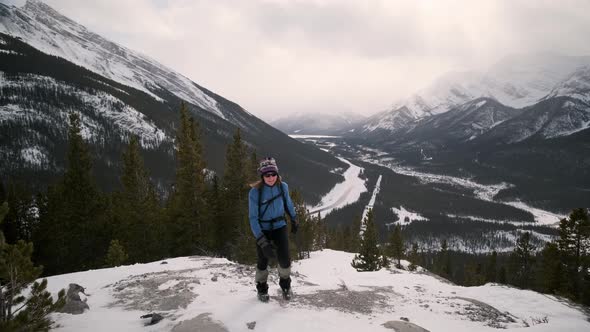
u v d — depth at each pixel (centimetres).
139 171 3033
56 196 2884
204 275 692
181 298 514
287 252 462
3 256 376
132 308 489
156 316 424
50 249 2750
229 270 774
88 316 451
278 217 448
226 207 2992
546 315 632
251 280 677
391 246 4219
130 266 902
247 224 2402
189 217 2838
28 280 383
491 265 5612
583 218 2830
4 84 16388
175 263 935
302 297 527
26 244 396
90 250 2812
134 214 2788
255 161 3422
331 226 14075
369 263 2891
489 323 550
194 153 2914
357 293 616
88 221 2809
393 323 427
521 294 762
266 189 446
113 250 1869
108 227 2842
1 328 346
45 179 10988
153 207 3088
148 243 2755
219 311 427
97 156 13138
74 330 394
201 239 2802
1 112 13925
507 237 16412
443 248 7300
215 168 14988
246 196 3064
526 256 4516
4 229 3070
